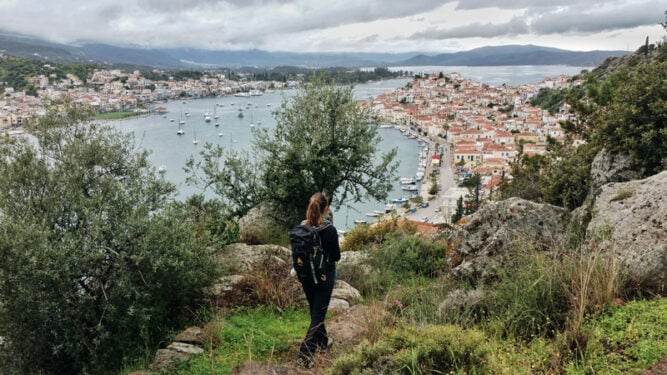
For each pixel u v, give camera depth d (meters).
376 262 8.20
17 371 5.57
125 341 5.66
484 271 5.06
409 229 11.77
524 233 5.20
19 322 5.57
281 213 11.18
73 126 7.45
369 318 4.30
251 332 5.05
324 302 4.32
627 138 6.90
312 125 10.91
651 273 3.58
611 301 3.41
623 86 7.84
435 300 4.50
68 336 5.51
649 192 4.45
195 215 8.25
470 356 2.90
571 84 138.75
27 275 5.38
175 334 5.66
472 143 102.62
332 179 10.95
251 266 7.06
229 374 4.20
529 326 3.54
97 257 5.68
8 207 6.10
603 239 4.11
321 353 4.05
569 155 11.04
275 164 10.80
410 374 2.86
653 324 2.99
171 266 5.95
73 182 6.44
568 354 2.94
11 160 6.38
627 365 2.67
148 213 6.55
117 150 7.18
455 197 62.28
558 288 3.67
